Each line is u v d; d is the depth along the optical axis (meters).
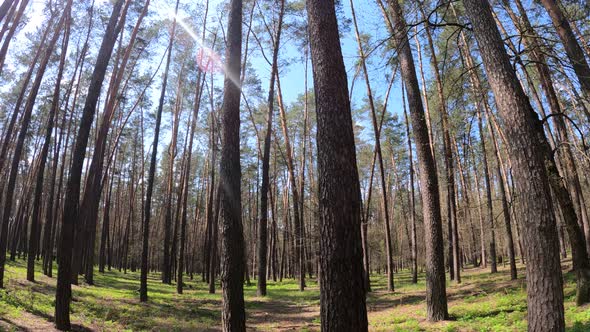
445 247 26.59
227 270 7.56
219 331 12.49
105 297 16.89
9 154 34.22
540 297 4.94
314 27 5.73
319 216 5.08
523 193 5.30
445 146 17.52
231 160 8.11
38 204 17.91
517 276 18.53
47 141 18.30
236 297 7.46
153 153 18.27
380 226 45.72
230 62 8.51
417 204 49.62
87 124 10.91
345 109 5.35
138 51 22.86
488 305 11.99
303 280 26.19
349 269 4.72
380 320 12.97
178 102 27.66
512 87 5.63
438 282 11.05
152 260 53.41
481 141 18.70
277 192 49.16
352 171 5.10
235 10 8.76
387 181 45.97
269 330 12.86
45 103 29.70
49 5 17.70
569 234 10.23
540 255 5.02
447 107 10.58
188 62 25.38
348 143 5.20
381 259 41.97
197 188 51.38
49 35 22.02
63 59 18.53
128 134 34.16
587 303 9.71
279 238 50.03
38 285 16.73
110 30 11.34
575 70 7.76
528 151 5.34
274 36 23.84
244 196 53.88
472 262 39.12
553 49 7.81
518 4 10.17
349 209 4.92
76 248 19.58
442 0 9.16
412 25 8.05
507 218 18.11
